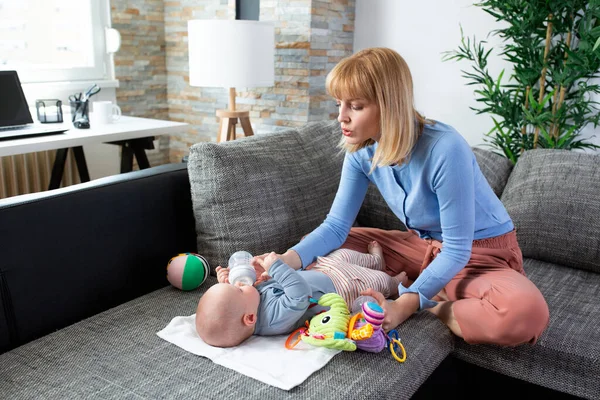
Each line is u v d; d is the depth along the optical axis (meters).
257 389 1.12
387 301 1.38
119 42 3.36
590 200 1.84
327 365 1.22
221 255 1.68
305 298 1.30
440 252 1.43
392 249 1.75
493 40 2.81
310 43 2.97
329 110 3.29
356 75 1.29
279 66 3.14
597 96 2.60
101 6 3.34
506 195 2.04
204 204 1.69
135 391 1.11
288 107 3.16
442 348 1.40
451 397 1.55
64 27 3.21
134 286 1.63
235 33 2.62
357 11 3.25
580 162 1.94
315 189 1.89
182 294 1.59
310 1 2.91
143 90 3.71
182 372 1.18
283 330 1.32
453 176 1.35
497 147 2.84
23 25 3.00
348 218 1.65
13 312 1.32
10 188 2.84
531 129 2.77
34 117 2.85
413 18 3.04
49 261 1.40
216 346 1.28
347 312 1.32
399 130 1.31
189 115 3.82
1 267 1.29
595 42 2.31
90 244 1.49
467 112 2.97
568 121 2.69
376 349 1.26
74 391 1.12
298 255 1.54
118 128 2.64
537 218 1.90
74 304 1.46
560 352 1.37
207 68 2.69
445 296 1.56
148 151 3.84
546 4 2.39
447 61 2.97
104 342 1.31
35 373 1.18
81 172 2.95
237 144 1.76
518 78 2.61
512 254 1.52
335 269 1.50
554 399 1.42
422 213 1.50
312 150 1.97
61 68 3.17
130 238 1.61
